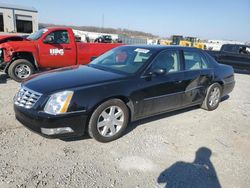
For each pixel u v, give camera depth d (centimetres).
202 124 505
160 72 432
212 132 470
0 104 532
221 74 587
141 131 445
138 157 359
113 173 318
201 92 549
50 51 812
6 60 757
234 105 666
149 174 322
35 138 391
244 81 1097
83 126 364
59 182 292
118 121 402
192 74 512
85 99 356
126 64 457
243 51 1398
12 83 744
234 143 431
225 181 321
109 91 377
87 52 882
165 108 473
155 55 452
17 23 4131
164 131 454
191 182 312
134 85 408
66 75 411
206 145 414
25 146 365
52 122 338
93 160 343
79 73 424
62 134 351
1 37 831
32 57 805
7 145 363
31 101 354
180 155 375
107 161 343
